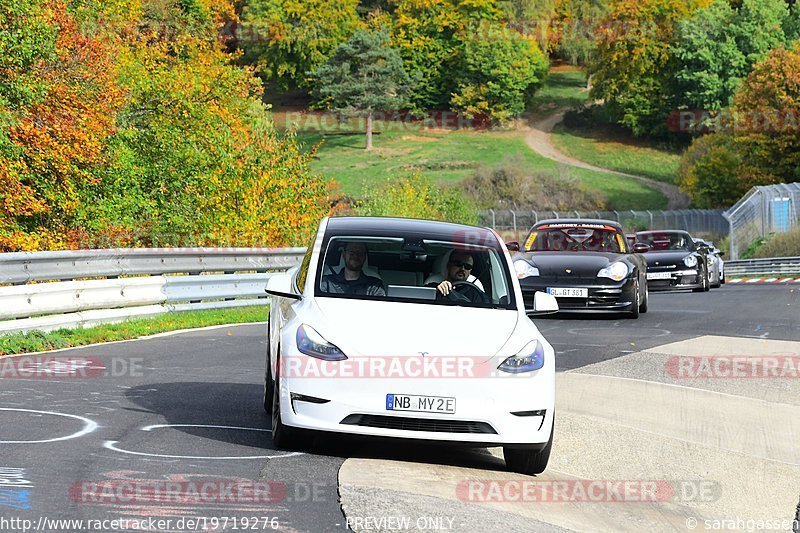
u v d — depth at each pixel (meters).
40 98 65.00
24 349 31.33
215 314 46.34
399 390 17.45
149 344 34.38
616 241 48.97
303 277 20.20
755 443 22.50
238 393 24.73
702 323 44.75
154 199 74.25
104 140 71.56
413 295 19.48
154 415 21.05
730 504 18.14
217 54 107.69
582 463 20.09
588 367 31.41
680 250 70.88
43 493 14.27
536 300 20.94
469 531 13.94
